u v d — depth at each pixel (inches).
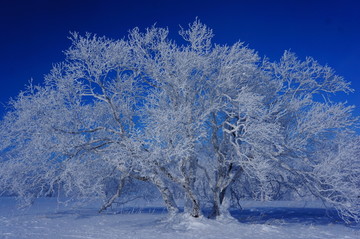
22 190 538.6
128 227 506.6
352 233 480.4
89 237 406.3
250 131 466.6
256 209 898.7
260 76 559.5
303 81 556.1
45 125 484.7
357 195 479.2
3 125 514.3
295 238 429.1
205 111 492.4
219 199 564.4
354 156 486.6
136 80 530.3
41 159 516.7
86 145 517.3
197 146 557.3
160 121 428.5
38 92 499.2
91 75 495.2
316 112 502.0
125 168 525.0
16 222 533.3
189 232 455.5
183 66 490.6
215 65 540.1
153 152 425.7
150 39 522.0
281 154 518.6
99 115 574.6
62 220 580.7
